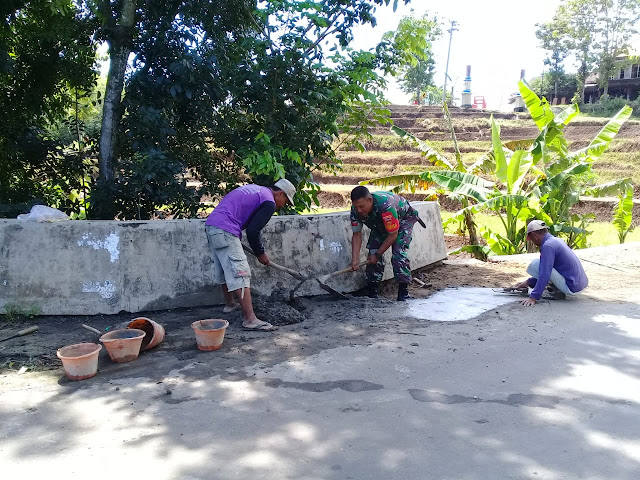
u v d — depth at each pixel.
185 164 8.05
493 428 3.24
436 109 48.03
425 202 8.48
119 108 7.43
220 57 7.84
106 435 3.21
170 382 4.00
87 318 5.53
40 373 4.25
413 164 33.56
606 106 46.12
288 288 6.27
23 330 5.10
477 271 8.40
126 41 7.36
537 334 5.01
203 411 3.51
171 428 3.29
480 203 12.05
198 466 2.86
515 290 6.71
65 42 7.39
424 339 4.91
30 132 7.79
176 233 5.89
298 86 7.80
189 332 5.18
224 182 8.91
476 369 4.17
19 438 3.20
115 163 7.57
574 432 3.19
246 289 5.17
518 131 39.84
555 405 3.54
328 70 8.00
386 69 8.77
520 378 3.99
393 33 8.52
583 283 6.25
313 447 3.04
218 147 8.47
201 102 7.50
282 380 4.00
